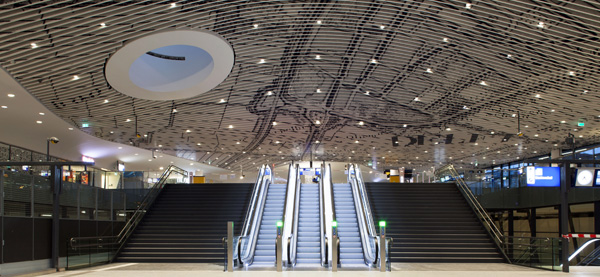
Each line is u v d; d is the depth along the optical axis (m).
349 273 10.95
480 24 10.37
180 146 26.30
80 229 13.85
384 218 15.98
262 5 9.71
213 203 17.28
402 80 14.66
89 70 12.17
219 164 35.19
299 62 13.24
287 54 12.58
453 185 18.73
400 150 29.27
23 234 11.36
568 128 20.97
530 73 13.37
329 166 19.62
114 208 16.58
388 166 39.19
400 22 10.70
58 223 12.03
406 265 12.67
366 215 14.09
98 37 10.30
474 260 13.45
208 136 23.38
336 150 29.62
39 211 12.23
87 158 25.44
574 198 18.81
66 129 19.14
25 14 8.73
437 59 12.84
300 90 15.91
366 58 12.95
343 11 10.23
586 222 19.23
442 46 11.90
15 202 11.27
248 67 13.46
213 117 19.02
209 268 12.02
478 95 15.88
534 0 9.12
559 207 20.91
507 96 15.86
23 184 11.66
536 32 10.59
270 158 33.28
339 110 18.58
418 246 14.12
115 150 25.30
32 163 11.48
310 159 32.31
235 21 10.44
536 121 19.66
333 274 10.78
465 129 21.81
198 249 13.96
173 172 20.69
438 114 18.89
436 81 14.62
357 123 20.89
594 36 10.28
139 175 22.70
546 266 11.63
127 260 13.76
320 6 9.92
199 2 9.46
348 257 13.09
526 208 22.59
